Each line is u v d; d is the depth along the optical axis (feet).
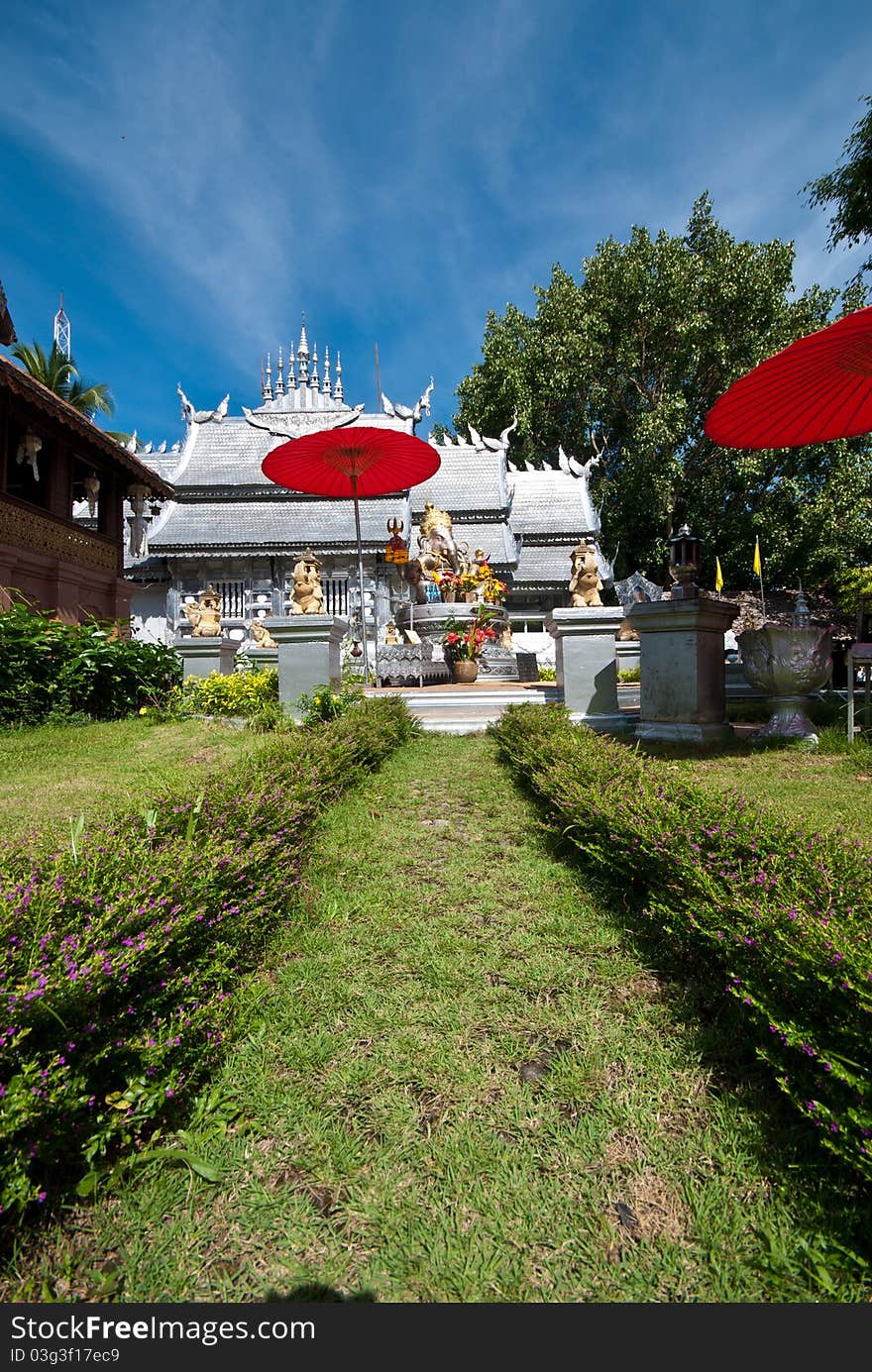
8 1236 4.63
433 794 16.28
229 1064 6.29
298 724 24.82
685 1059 6.28
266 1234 4.66
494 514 96.99
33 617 29.48
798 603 23.11
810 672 21.71
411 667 37.24
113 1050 5.41
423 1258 4.44
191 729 26.00
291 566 84.84
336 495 41.98
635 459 99.30
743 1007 6.46
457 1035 6.74
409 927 9.03
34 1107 4.53
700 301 97.60
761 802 12.96
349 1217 4.76
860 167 30.91
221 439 95.40
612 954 8.23
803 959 5.42
